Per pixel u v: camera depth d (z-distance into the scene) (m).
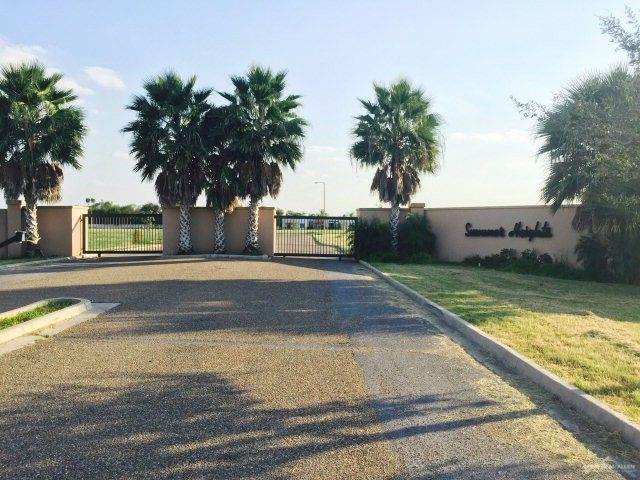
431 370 6.46
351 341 7.88
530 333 8.06
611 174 7.85
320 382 5.91
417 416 4.96
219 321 9.18
